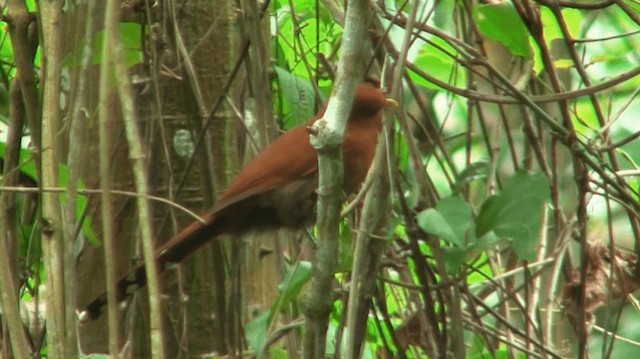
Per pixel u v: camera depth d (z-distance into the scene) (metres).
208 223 7.19
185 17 8.02
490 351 7.74
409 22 6.23
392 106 6.20
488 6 7.78
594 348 11.02
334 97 5.27
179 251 7.38
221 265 7.60
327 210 5.38
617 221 12.28
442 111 11.96
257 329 6.70
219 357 7.47
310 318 5.63
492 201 6.88
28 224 7.51
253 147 7.81
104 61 4.53
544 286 9.28
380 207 6.60
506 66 9.35
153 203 7.76
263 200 7.51
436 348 7.24
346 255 6.74
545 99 7.62
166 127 7.75
